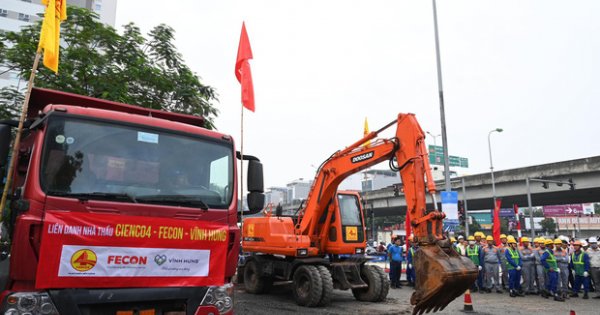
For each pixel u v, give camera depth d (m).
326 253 11.78
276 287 13.56
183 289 4.36
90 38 11.78
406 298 12.31
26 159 4.99
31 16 47.25
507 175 35.12
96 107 6.04
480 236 15.51
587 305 11.82
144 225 4.27
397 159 8.88
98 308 3.93
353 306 10.59
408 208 8.20
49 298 3.69
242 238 13.02
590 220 81.38
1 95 11.23
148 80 12.08
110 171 4.37
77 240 3.91
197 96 13.09
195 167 4.92
